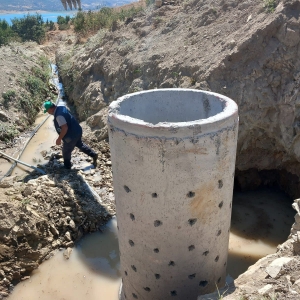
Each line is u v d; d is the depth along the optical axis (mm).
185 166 2932
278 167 6570
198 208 3160
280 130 6090
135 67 9062
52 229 5430
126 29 11617
